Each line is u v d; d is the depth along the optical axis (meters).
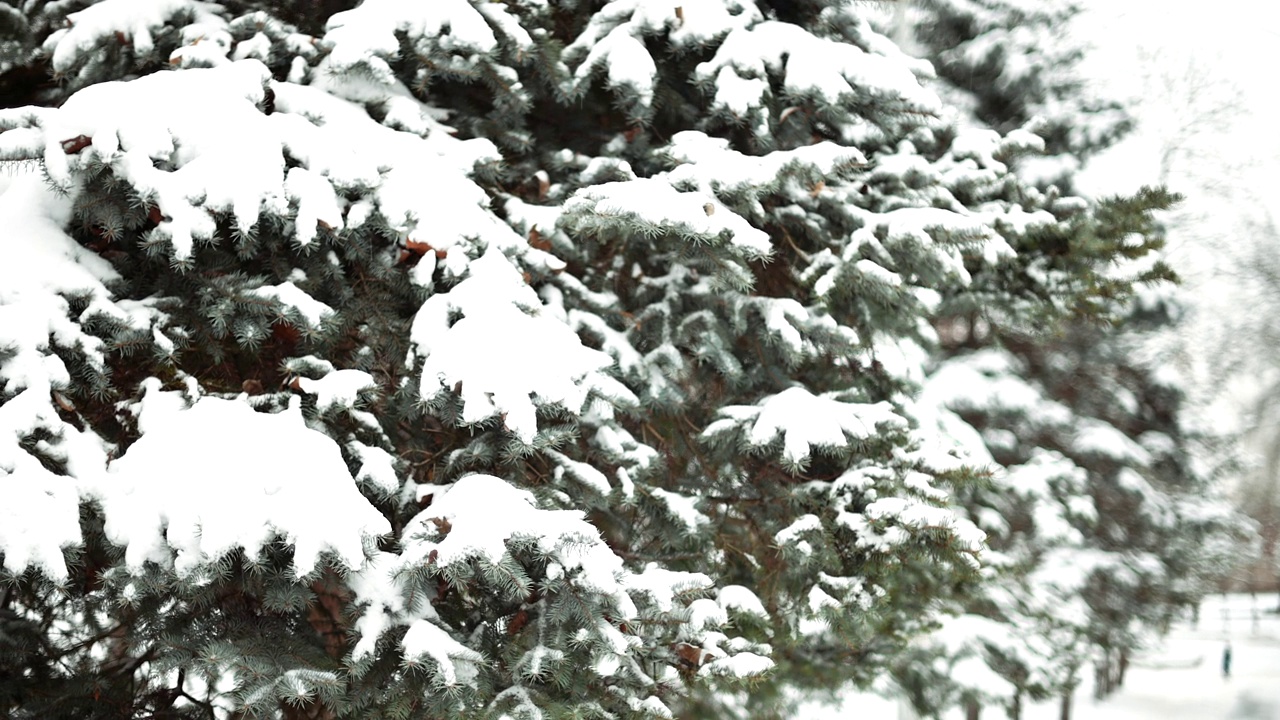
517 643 3.20
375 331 3.57
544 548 2.90
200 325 3.31
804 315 4.30
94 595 3.31
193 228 2.94
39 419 2.77
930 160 5.50
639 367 4.17
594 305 4.18
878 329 4.77
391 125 3.70
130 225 3.11
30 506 2.62
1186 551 10.70
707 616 3.47
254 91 3.26
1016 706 9.13
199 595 3.03
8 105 4.12
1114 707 16.83
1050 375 10.62
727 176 3.74
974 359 9.88
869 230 4.34
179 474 2.76
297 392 3.30
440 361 3.03
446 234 3.29
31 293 2.95
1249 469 12.27
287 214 3.05
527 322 3.12
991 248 4.80
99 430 3.27
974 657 8.77
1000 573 6.42
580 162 4.39
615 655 3.24
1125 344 11.03
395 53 3.52
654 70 3.94
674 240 3.76
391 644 3.10
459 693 3.00
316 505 2.71
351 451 3.24
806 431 3.98
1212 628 27.69
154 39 3.59
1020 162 9.95
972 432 8.36
